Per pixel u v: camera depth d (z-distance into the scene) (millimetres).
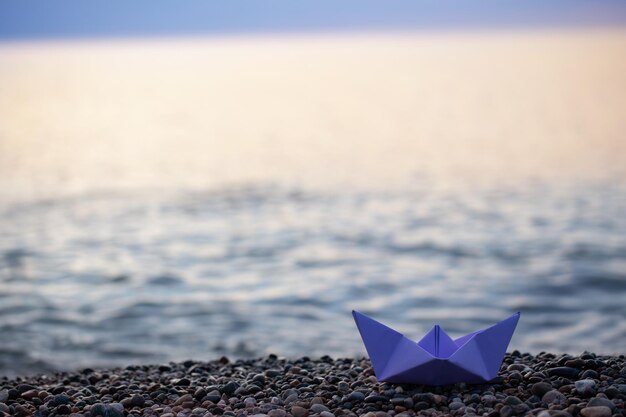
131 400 5566
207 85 152875
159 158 50844
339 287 18641
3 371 11906
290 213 29703
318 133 67250
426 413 4941
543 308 16562
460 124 72688
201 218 28797
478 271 20234
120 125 80562
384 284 19000
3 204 32125
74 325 14914
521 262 21094
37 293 17609
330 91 127625
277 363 7676
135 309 16219
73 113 95812
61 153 54344
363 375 6051
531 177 37969
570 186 34375
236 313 16078
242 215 29391
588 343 13953
